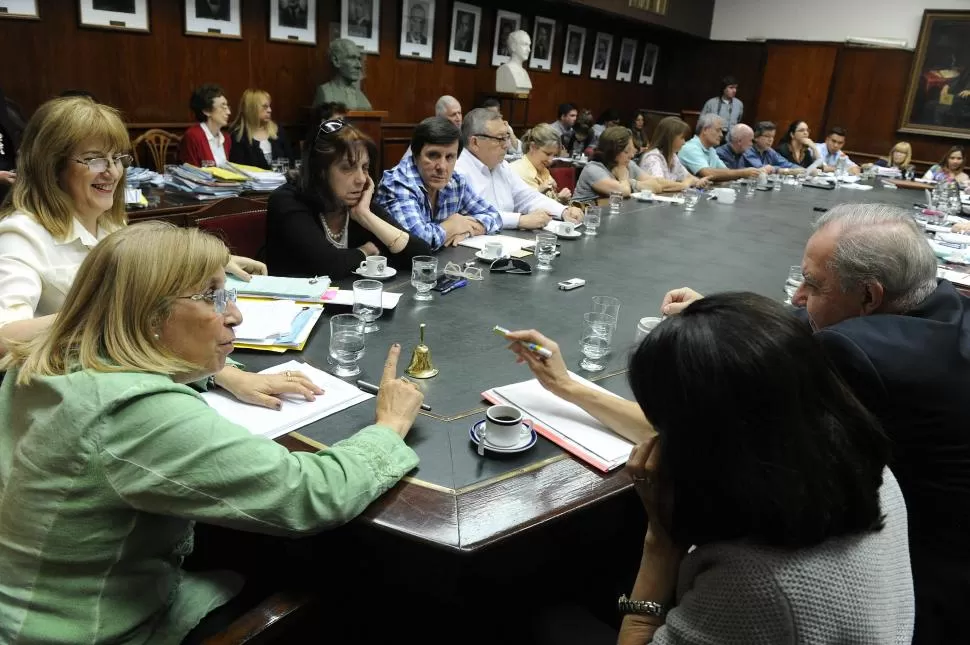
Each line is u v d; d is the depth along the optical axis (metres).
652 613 0.89
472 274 2.16
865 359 1.08
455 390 1.36
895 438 1.09
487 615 1.19
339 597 1.18
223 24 4.97
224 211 2.44
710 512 0.72
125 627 0.92
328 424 1.20
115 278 0.88
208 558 1.30
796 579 0.68
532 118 8.01
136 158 4.62
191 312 0.91
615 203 3.67
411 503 1.01
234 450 0.86
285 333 1.52
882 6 8.09
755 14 8.94
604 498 1.06
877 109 8.28
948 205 4.48
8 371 0.95
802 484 0.65
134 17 4.48
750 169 5.66
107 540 0.87
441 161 2.60
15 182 1.57
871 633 0.68
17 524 0.87
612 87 9.04
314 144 2.14
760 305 0.71
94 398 0.84
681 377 0.68
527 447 1.16
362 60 5.52
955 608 1.09
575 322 1.79
